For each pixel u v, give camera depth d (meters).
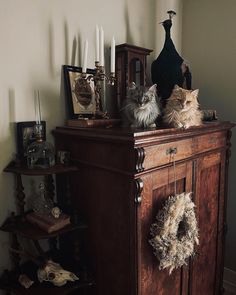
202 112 1.51
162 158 1.14
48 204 1.25
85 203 1.26
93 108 1.47
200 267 1.57
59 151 1.27
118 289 1.17
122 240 1.11
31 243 1.34
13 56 1.17
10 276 1.21
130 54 1.52
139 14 1.76
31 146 1.17
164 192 1.20
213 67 1.96
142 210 1.07
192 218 1.24
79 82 1.39
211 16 1.93
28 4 1.20
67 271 1.21
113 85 1.57
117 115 1.55
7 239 1.24
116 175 1.09
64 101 1.39
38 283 1.18
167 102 1.32
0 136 1.16
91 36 1.47
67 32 1.36
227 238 2.03
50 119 1.34
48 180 1.35
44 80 1.29
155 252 1.13
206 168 1.50
